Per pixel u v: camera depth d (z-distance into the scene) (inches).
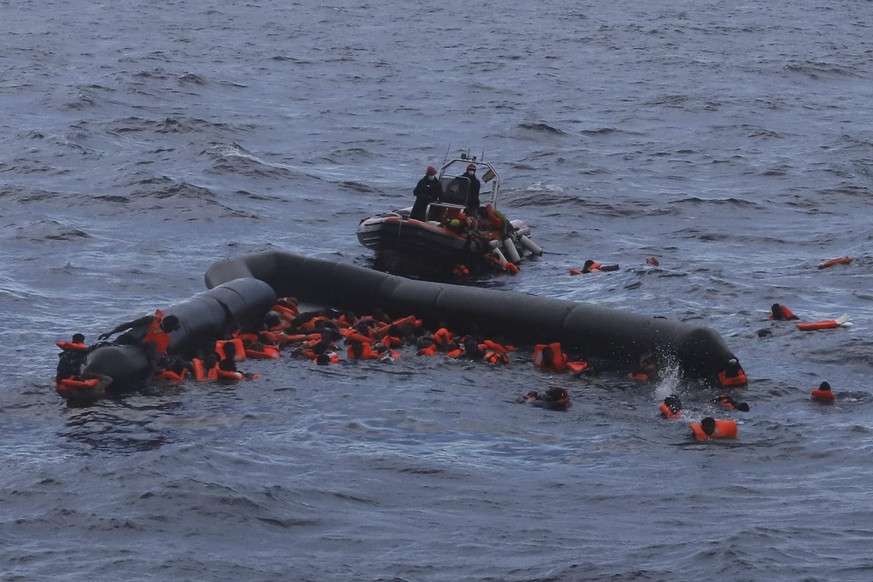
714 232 1675.7
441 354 1046.4
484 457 798.5
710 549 629.9
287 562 618.2
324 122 2615.7
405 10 5541.3
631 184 2018.9
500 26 4921.3
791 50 4296.3
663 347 992.9
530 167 2135.8
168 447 796.0
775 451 812.0
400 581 595.8
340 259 1457.9
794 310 1219.9
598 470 773.9
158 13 5251.0
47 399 903.1
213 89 3051.2
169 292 1267.2
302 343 1058.1
